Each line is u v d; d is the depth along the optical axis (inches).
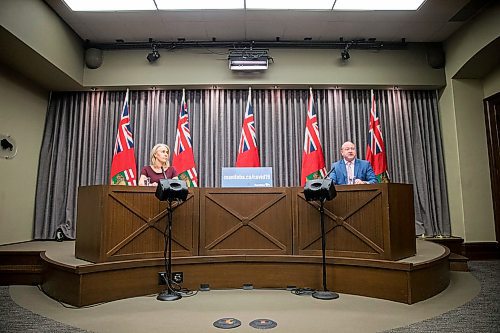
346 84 215.8
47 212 206.2
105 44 213.6
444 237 206.7
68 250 154.6
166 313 102.5
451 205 213.9
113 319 97.4
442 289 127.6
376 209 119.6
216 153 214.5
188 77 213.3
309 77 215.3
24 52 165.6
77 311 104.9
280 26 198.1
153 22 192.7
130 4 176.7
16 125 189.3
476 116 211.9
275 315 100.4
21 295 125.0
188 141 205.8
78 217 131.1
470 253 201.3
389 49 218.8
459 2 176.4
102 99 220.1
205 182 212.1
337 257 125.0
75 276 111.3
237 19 190.5
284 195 133.3
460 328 88.4
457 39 205.6
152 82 212.7
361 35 209.3
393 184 121.0
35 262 151.3
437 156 219.1
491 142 208.4
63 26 189.9
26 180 198.2
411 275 111.4
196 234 130.5
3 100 179.0
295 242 131.5
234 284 131.4
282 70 215.2
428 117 222.7
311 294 122.1
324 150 218.2
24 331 89.1
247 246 132.4
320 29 201.8
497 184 204.8
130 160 202.4
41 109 211.9
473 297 118.0
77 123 218.7
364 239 120.5
